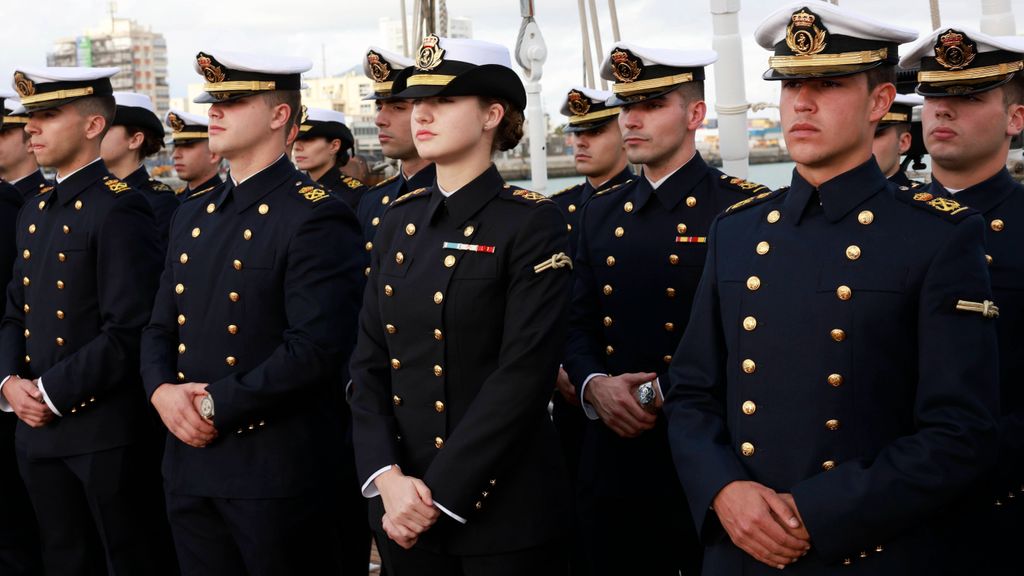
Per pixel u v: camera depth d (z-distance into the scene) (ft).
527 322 8.30
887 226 6.90
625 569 10.89
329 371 10.05
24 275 12.53
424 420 8.62
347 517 12.43
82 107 12.22
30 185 16.22
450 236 8.66
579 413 12.57
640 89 10.52
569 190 15.28
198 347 10.49
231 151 10.53
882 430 6.77
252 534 10.17
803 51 6.95
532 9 17.94
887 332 6.73
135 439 12.01
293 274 10.17
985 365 6.61
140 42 273.95
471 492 8.13
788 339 7.00
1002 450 8.16
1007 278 8.53
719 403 7.63
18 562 14.28
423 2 19.31
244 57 10.46
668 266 10.52
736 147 13.10
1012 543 8.38
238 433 10.21
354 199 17.61
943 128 8.84
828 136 6.96
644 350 10.63
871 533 6.50
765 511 6.73
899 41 7.05
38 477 12.28
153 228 12.25
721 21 12.86
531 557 8.55
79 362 11.59
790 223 7.26
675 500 10.32
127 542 12.12
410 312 8.65
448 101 8.55
